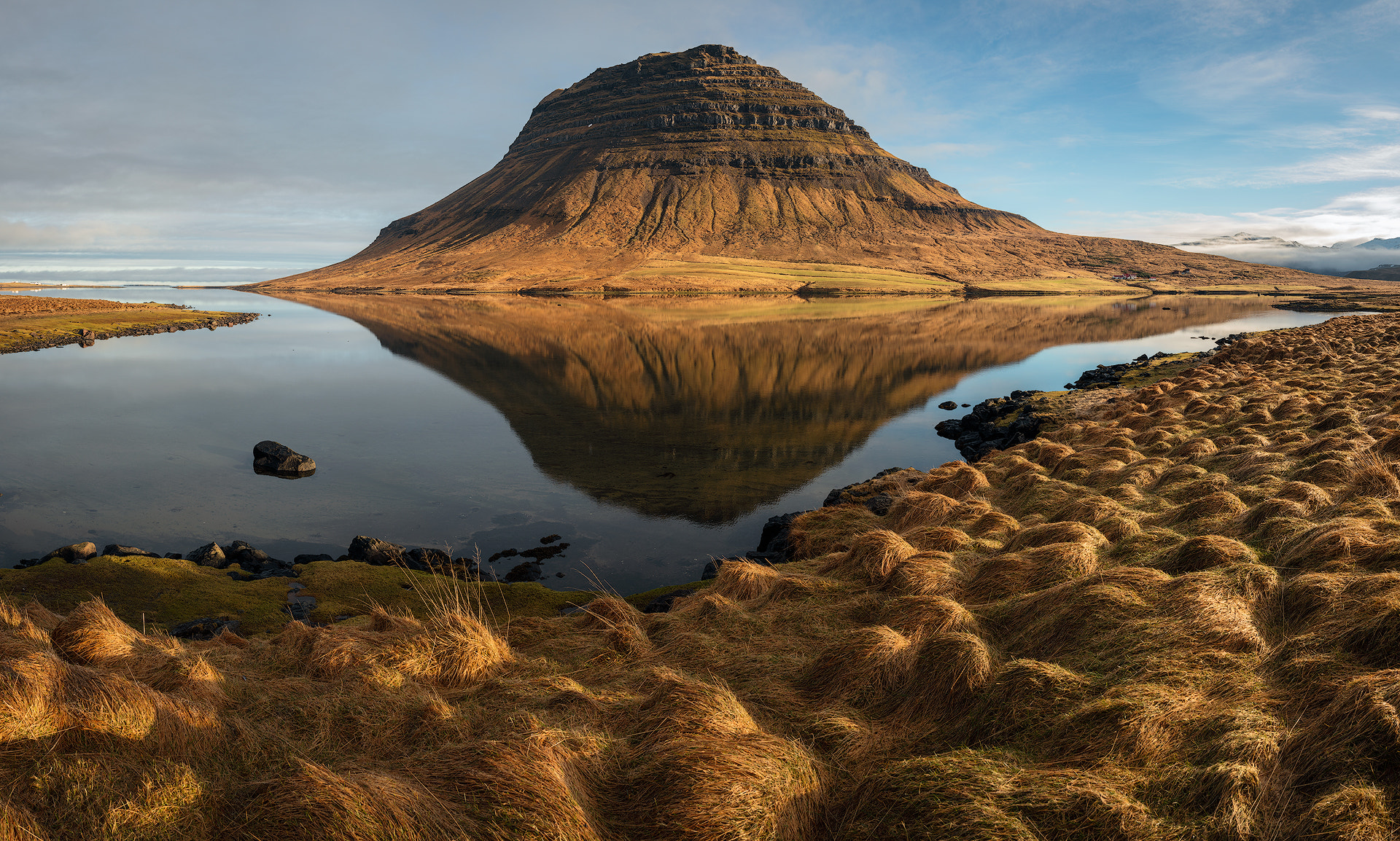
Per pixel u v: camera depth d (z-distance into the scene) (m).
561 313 132.12
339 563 17.64
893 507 17.45
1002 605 9.17
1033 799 4.87
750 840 4.87
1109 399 34.16
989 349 74.44
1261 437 18.88
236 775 5.60
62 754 5.05
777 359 66.06
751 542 20.95
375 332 94.62
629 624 10.05
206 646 10.53
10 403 43.12
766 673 8.12
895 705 6.86
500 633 10.65
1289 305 158.50
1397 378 27.38
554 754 5.54
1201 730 5.55
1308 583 7.71
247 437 35.34
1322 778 4.82
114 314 105.25
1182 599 7.57
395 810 4.76
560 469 29.41
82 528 22.12
